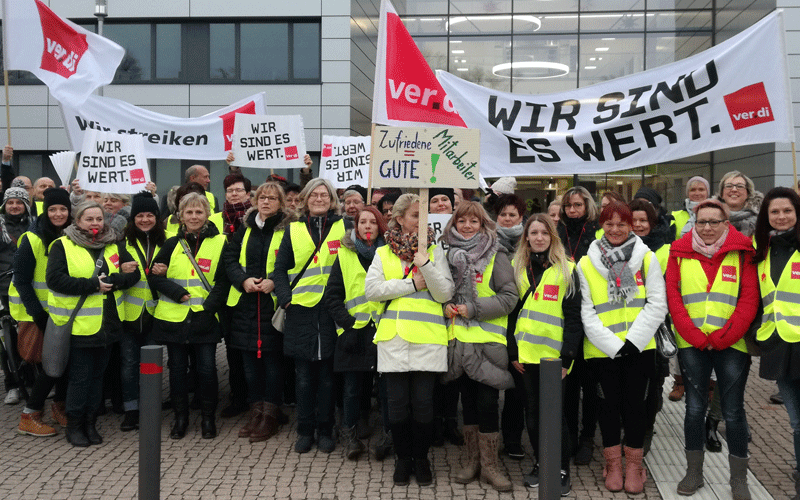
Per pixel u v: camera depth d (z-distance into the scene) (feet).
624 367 14.58
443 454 17.20
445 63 58.70
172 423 19.62
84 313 17.26
